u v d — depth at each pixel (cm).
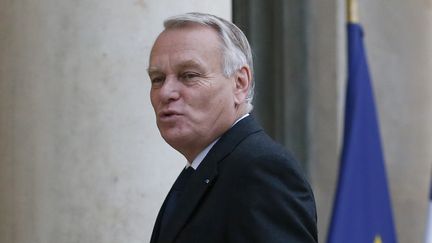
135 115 654
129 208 650
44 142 661
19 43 677
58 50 662
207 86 422
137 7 660
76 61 658
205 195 412
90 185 650
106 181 650
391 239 959
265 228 381
